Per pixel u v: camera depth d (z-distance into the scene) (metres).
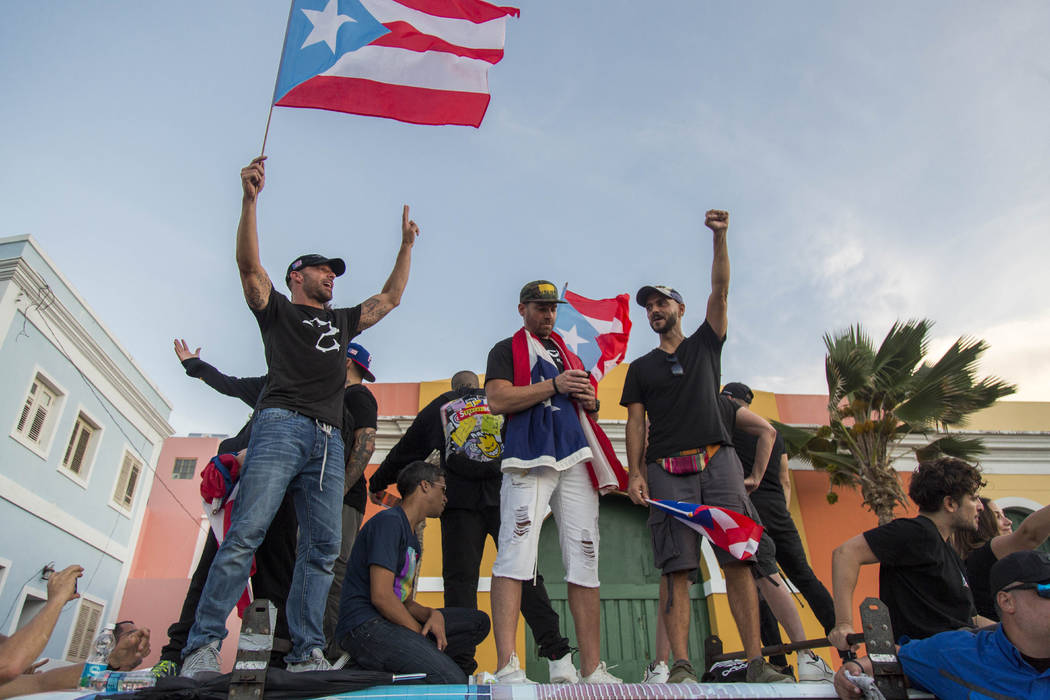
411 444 5.41
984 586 3.77
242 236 3.64
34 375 13.29
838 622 3.09
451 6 5.34
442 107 5.14
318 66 5.06
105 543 15.66
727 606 9.12
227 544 3.29
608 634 9.15
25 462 13.02
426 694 2.57
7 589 12.47
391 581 3.64
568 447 3.74
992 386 10.55
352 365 5.15
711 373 4.16
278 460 3.50
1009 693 2.64
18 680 3.41
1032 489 10.60
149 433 17.62
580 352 6.30
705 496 3.92
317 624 3.48
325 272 4.12
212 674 2.87
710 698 2.63
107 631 3.25
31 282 13.08
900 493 10.05
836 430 10.66
